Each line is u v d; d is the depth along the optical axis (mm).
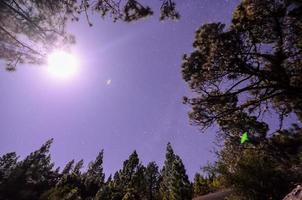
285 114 15148
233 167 13250
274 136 15688
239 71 12797
